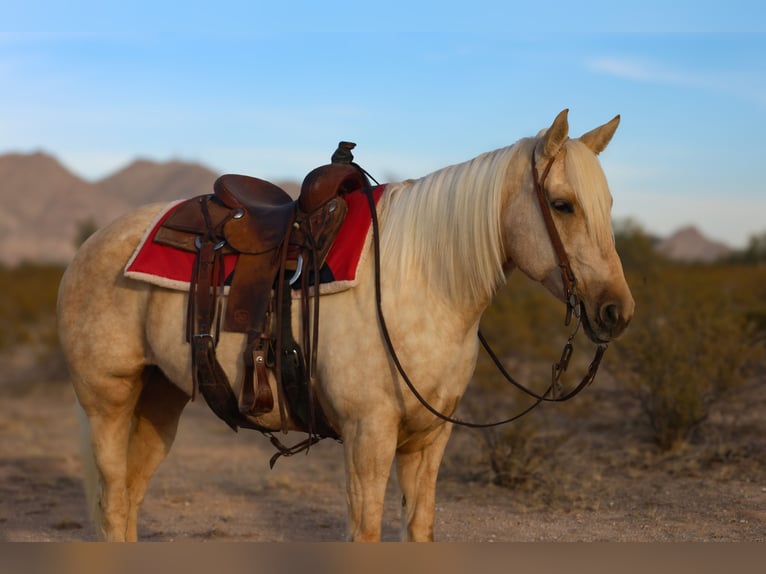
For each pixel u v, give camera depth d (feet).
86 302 14.89
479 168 12.87
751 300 47.50
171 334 14.01
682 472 22.09
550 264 12.21
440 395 12.63
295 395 13.11
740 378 26.55
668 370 24.71
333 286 12.62
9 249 633.20
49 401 40.27
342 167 13.62
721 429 25.79
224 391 13.56
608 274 11.87
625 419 28.43
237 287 13.38
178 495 22.62
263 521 19.86
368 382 12.34
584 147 12.23
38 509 21.35
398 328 12.42
